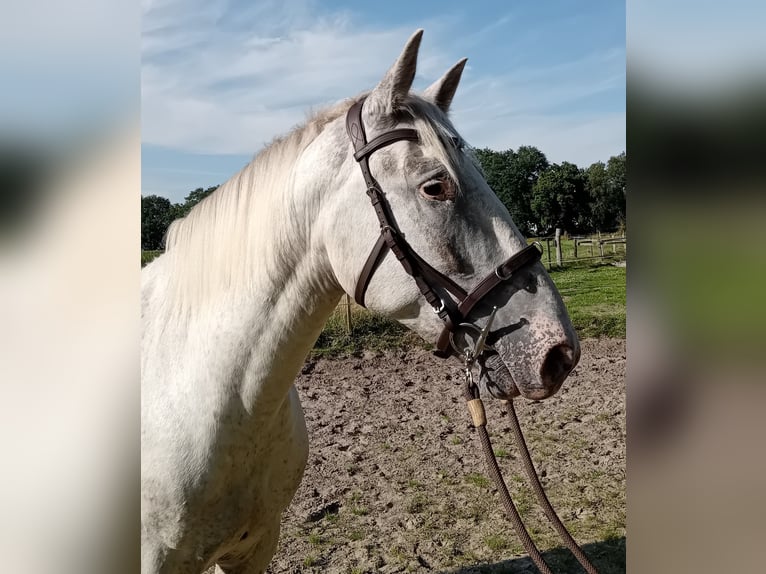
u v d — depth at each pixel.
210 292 1.74
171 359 1.77
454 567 3.18
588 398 6.07
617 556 3.23
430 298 1.56
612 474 4.28
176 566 1.76
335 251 1.66
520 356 1.52
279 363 1.71
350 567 3.20
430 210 1.55
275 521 2.00
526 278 1.56
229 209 1.77
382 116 1.63
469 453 4.75
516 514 1.52
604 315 9.32
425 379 6.91
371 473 4.40
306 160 1.71
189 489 1.68
